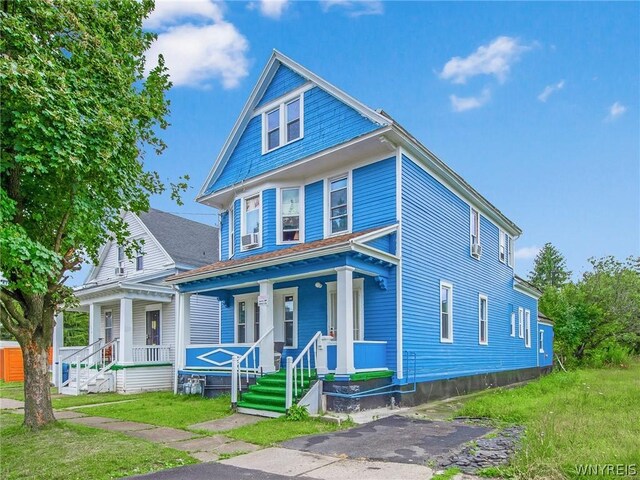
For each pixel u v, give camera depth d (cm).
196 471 634
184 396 1396
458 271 1569
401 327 1195
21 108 698
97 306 1973
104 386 1728
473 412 993
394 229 1216
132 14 974
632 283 3048
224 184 1736
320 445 765
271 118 1608
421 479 571
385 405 1138
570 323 2897
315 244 1215
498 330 1889
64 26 802
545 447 604
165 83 1042
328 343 1096
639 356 3703
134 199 1016
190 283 1484
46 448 756
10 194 817
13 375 2223
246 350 1337
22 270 718
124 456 701
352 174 1363
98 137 789
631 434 715
